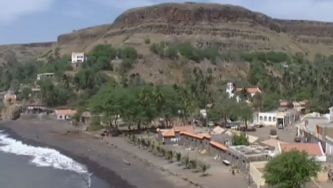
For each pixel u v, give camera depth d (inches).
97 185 4817.9
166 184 4608.8
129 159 5895.7
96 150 6653.5
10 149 7130.9
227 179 4635.8
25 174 5393.7
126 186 4680.1
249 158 4817.9
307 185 4141.2
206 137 6087.6
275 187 3981.3
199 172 4975.4
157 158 5831.7
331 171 4404.5
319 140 5757.9
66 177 5216.5
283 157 3991.1
